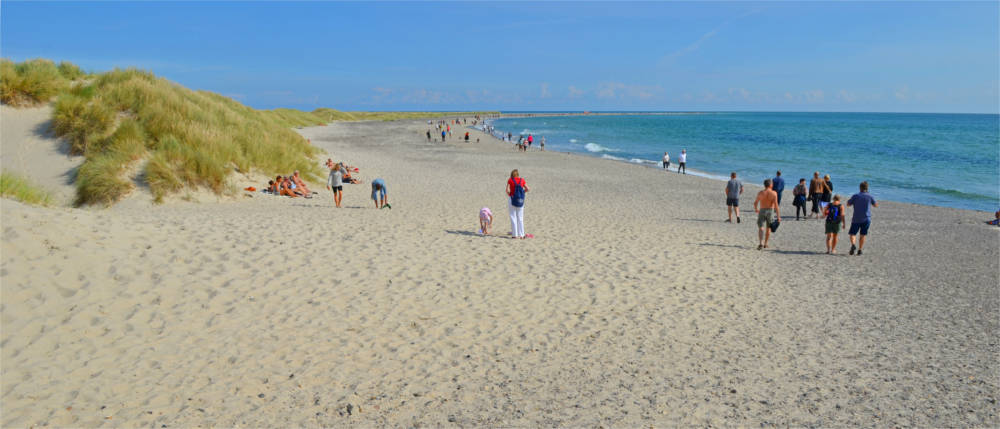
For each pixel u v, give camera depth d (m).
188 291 6.99
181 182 15.04
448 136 64.88
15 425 4.25
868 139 74.19
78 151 15.97
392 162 32.84
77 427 4.34
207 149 16.84
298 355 5.86
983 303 8.66
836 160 42.78
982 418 5.00
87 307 6.12
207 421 4.57
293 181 18.42
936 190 26.98
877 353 6.54
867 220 11.93
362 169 27.98
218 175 15.80
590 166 34.44
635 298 8.32
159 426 4.45
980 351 6.64
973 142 68.06
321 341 6.22
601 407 5.06
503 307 7.66
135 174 14.70
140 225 8.77
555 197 21.14
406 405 5.00
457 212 15.86
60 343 5.46
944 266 11.20
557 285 8.74
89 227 7.86
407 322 6.92
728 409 5.08
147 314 6.31
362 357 5.93
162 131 16.77
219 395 4.99
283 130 28.84
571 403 5.12
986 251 12.80
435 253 10.05
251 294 7.24
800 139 73.56
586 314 7.55
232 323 6.43
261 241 9.30
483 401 5.13
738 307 8.15
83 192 13.78
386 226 12.23
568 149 53.88
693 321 7.46
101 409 4.62
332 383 5.34
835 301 8.64
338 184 15.98
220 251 8.43
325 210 14.88
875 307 8.37
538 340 6.62
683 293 8.70
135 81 19.14
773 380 5.73
